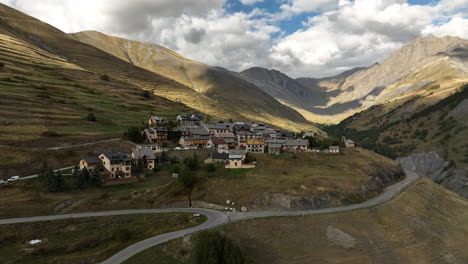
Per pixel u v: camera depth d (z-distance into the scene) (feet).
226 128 600.80
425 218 297.33
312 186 317.01
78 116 566.77
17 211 266.36
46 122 488.85
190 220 257.75
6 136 400.26
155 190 325.01
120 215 268.41
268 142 504.43
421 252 240.94
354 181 341.00
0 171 325.21
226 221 252.21
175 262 202.80
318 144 552.00
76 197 303.27
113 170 358.23
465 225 311.68
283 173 361.30
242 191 310.04
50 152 387.34
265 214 268.41
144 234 235.20
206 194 316.60
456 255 249.96
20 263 199.52
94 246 222.89
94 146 436.35
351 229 251.60
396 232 259.19
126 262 198.49
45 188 307.99
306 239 236.22
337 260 216.74
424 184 422.00
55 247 218.18
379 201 312.50
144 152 403.34
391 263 221.87
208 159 415.23
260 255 217.36
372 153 547.90
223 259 197.16
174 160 427.74
